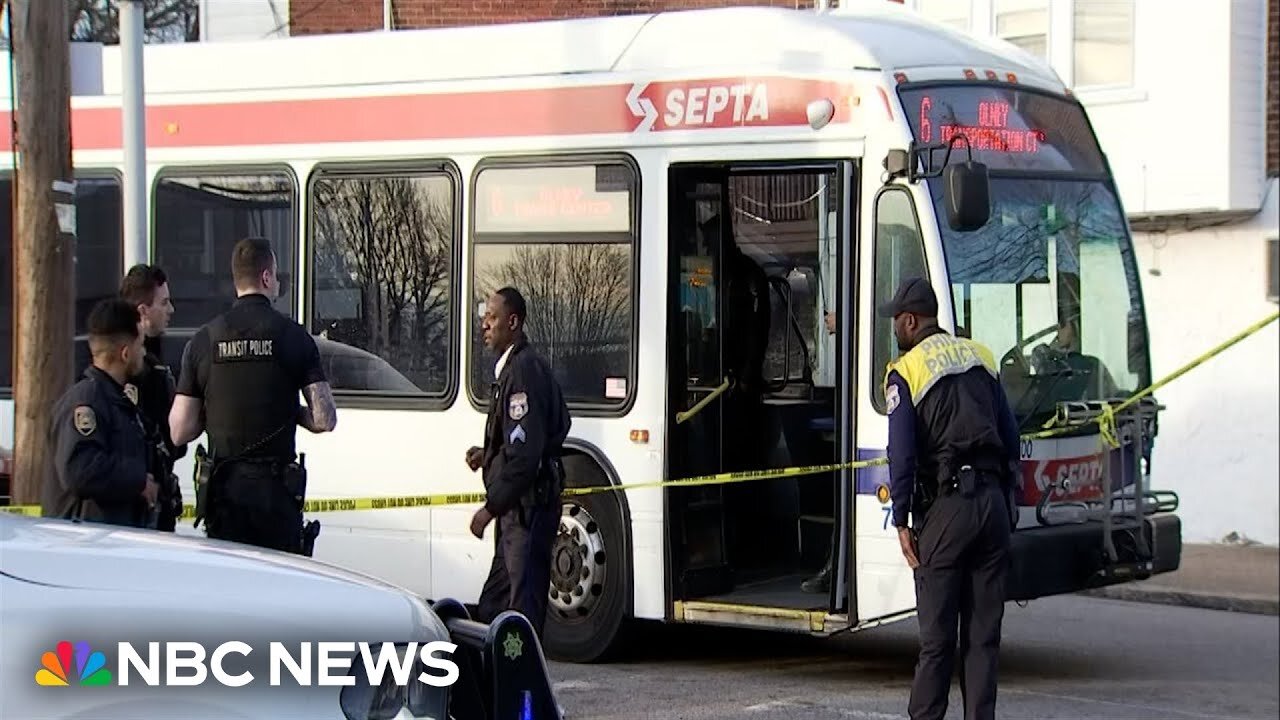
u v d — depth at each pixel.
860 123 10.14
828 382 10.75
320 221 11.77
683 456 10.70
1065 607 14.81
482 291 11.23
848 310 10.15
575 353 10.91
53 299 10.00
